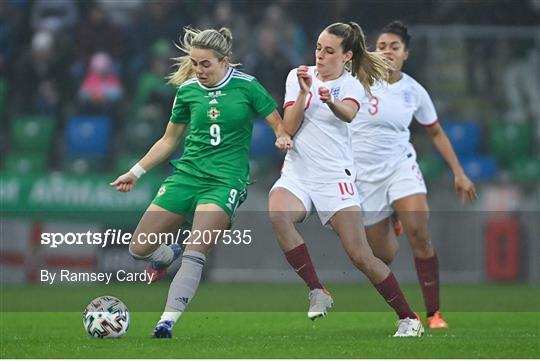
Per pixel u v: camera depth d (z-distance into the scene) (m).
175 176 26.83
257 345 24.80
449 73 65.81
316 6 69.81
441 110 65.75
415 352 23.45
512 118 66.31
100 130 65.25
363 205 32.56
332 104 25.86
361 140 32.47
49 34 68.44
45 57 67.69
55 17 69.25
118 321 26.58
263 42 66.88
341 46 26.86
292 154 27.42
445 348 24.23
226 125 26.36
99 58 67.44
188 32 27.36
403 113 32.62
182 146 59.34
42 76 67.56
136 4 69.69
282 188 27.27
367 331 31.05
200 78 26.30
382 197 32.66
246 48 67.19
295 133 27.28
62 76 67.75
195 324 34.38
